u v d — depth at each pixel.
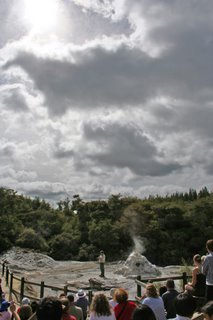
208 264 8.33
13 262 40.94
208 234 57.47
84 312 10.66
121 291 6.41
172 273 32.72
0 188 67.69
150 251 56.59
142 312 4.42
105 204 67.00
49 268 39.50
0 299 11.69
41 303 4.23
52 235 64.44
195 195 91.75
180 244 57.06
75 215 73.62
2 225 58.12
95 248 57.81
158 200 75.44
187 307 4.79
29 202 81.44
